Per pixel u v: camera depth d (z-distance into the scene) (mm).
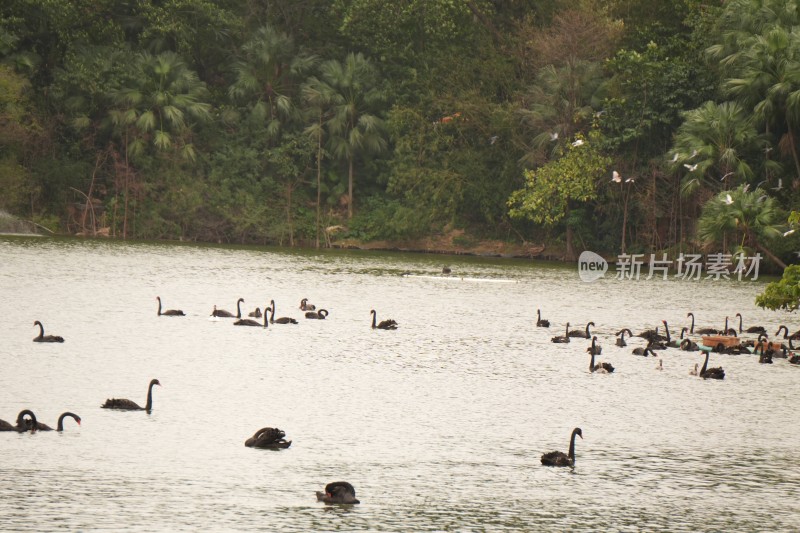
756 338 64000
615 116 115938
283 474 33375
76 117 123188
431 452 36250
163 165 125688
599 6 122188
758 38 101688
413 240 128250
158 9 126312
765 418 42531
